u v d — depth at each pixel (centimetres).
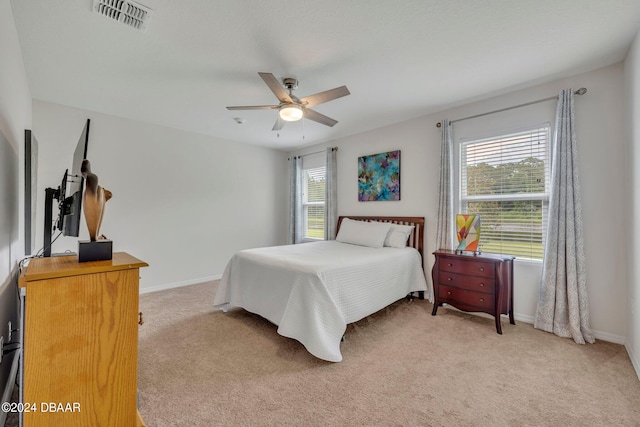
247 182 512
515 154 297
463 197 334
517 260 292
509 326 276
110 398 123
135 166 380
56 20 182
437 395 172
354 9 175
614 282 239
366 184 431
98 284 121
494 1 168
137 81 268
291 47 214
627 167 226
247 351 226
